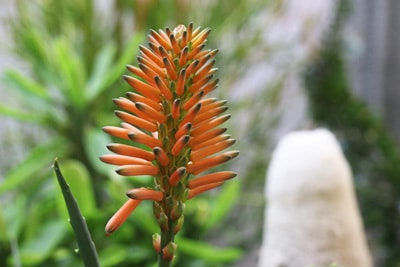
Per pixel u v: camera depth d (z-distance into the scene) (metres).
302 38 2.51
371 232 2.05
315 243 1.05
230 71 2.42
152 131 0.51
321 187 1.05
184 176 0.50
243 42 2.40
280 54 2.56
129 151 0.50
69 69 1.78
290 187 1.06
